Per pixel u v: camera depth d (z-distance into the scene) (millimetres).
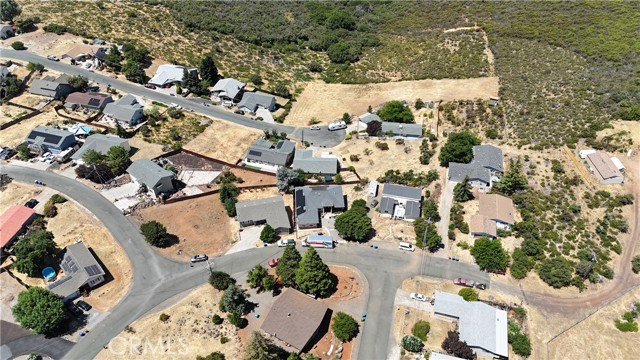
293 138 144375
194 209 116938
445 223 112062
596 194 111688
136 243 106688
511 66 160250
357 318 92125
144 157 130375
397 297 96250
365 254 105875
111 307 92938
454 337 86062
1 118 140000
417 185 122562
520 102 141875
